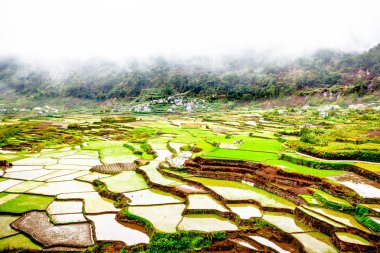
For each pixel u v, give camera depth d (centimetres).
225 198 3484
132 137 8588
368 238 2542
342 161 4450
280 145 6147
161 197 3750
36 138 8338
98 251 2517
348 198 3209
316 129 7344
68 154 6438
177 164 4981
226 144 6350
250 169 4516
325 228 2730
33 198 3716
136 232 2880
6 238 2727
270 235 2777
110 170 5056
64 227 2944
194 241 2648
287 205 3306
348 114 11756
